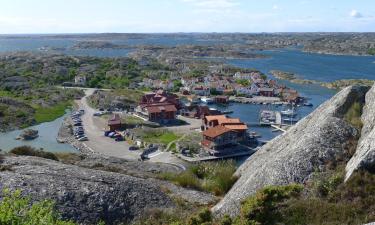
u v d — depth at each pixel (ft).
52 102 508.53
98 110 478.59
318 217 63.31
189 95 613.11
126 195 89.92
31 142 346.54
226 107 529.45
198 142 330.54
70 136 362.33
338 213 63.05
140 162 170.71
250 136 352.08
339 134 84.12
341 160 77.30
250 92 618.03
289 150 84.23
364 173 68.85
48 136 367.25
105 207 84.28
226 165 127.03
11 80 630.74
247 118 454.81
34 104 492.95
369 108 89.61
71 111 476.13
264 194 69.00
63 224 49.93
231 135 323.16
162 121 419.13
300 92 614.75
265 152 102.22
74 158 152.46
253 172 89.66
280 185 73.87
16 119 413.18
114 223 81.51
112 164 152.46
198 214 73.20
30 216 47.14
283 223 63.87
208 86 637.30
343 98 96.12
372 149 70.49
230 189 94.22
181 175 113.70
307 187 71.41
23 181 86.53
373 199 64.44
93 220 80.12
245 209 67.56
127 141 347.56
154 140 340.80
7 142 344.69
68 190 86.12
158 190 97.66
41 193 82.69
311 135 85.51
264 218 65.77
